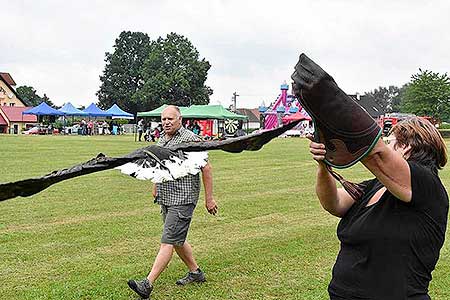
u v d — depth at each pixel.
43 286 5.67
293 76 1.89
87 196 11.36
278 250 7.08
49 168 17.41
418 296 2.53
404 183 2.33
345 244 2.71
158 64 83.69
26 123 64.19
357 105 1.93
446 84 56.88
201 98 83.38
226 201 10.91
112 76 97.00
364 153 1.95
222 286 5.71
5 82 80.19
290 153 25.36
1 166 17.83
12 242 7.43
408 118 2.65
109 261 6.58
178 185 5.36
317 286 5.71
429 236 2.49
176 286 5.70
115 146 29.80
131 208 10.06
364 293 2.56
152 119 56.28
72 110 54.22
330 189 2.72
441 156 2.58
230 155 23.50
